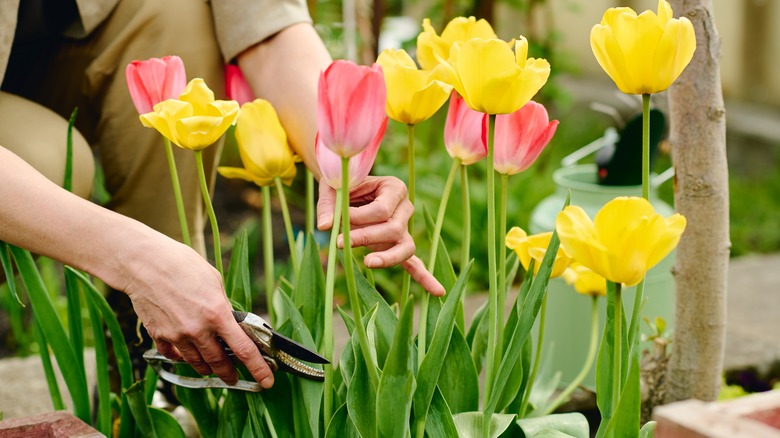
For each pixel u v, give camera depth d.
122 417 1.34
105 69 1.51
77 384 1.31
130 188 1.55
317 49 1.49
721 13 5.42
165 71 1.18
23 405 1.88
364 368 1.09
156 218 1.56
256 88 1.50
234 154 3.46
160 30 1.49
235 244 1.33
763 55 5.22
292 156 1.38
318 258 1.25
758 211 3.71
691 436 0.76
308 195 1.43
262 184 1.33
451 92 1.17
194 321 1.08
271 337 1.12
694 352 1.48
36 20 1.54
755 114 5.12
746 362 2.03
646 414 1.58
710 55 1.36
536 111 1.09
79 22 1.55
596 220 0.86
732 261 2.94
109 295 1.56
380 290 2.79
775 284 2.68
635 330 1.07
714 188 1.40
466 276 1.06
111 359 1.59
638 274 0.87
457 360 1.19
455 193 3.05
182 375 1.28
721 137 1.39
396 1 4.40
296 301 1.25
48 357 1.33
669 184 3.57
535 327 1.90
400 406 1.02
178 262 1.09
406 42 3.49
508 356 1.07
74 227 1.09
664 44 0.95
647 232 0.84
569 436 1.11
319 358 1.10
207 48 1.51
